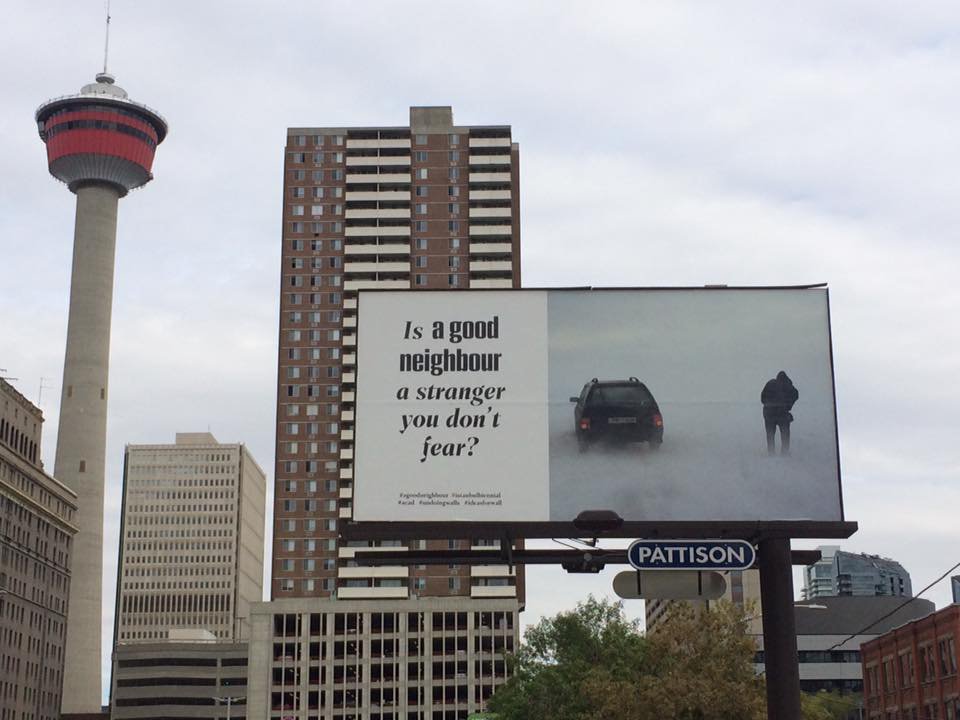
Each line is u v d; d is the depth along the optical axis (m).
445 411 26.64
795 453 26.59
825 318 27.34
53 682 196.62
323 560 163.12
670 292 27.50
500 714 86.88
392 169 177.88
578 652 77.50
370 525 25.88
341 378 169.25
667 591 23.39
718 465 26.45
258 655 157.88
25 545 185.38
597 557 25.86
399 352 26.92
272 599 162.00
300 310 172.50
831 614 147.88
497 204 176.50
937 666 93.69
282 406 168.62
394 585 161.75
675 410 26.72
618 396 26.80
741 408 26.77
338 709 156.38
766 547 26.23
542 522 26.02
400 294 27.22
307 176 178.12
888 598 150.12
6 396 183.12
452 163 178.12
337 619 159.50
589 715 54.66
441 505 26.09
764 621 25.94
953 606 90.62
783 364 27.06
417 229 175.50
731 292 27.47
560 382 26.81
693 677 45.69
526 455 26.42
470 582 162.88
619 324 27.23
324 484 165.62
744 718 45.00
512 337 27.08
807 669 144.38
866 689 113.12
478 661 158.50
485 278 173.38
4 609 175.00
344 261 174.25
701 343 27.12
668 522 25.92
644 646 56.53
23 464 185.00
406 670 158.12
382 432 26.45
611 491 26.30
